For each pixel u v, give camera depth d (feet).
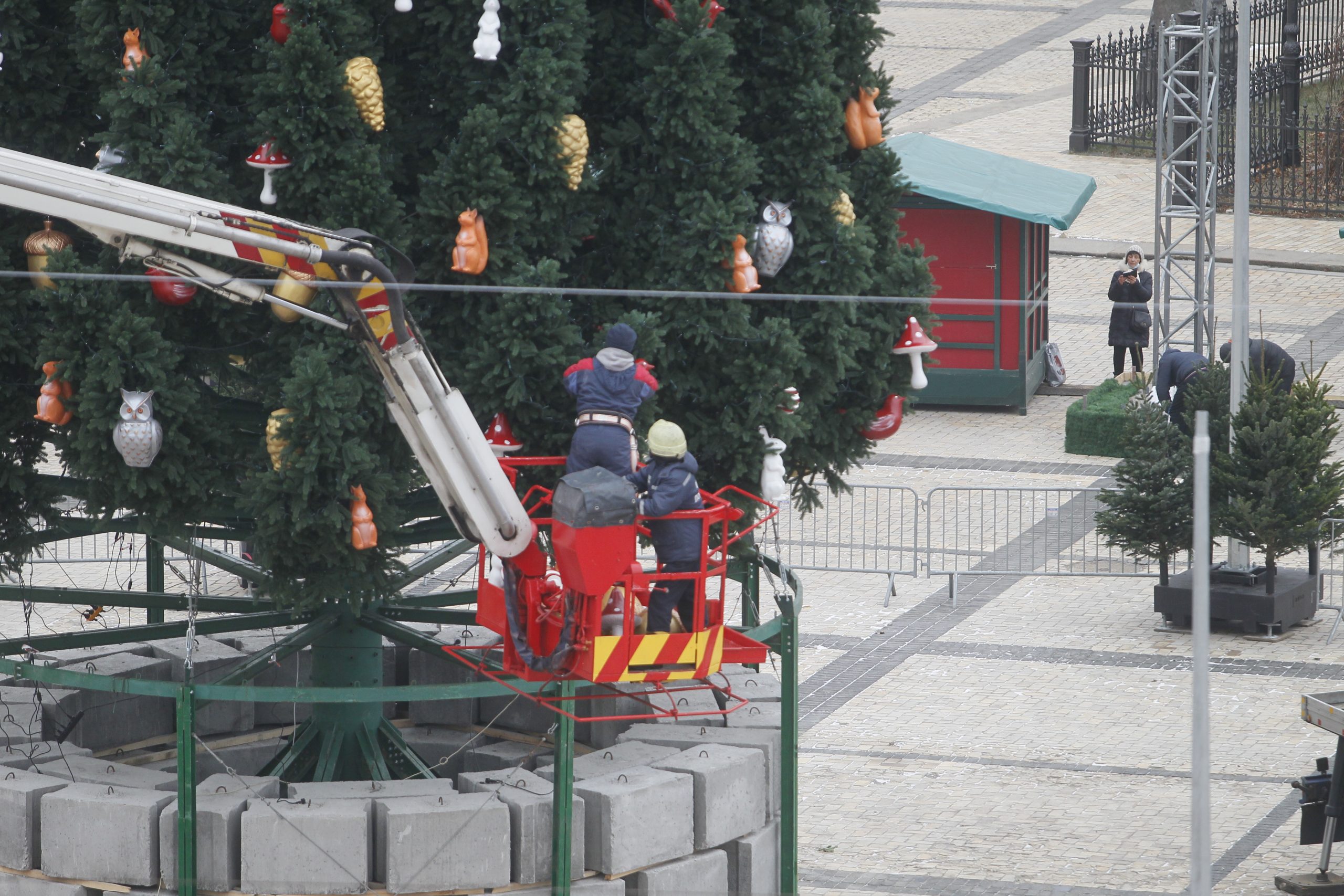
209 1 150.82
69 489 162.50
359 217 147.84
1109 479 340.59
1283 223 515.91
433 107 158.40
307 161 146.00
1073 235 497.46
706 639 144.25
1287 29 562.25
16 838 158.61
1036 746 223.71
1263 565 289.94
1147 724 231.30
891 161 171.53
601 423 143.13
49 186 130.72
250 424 160.56
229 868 154.81
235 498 152.25
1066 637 266.36
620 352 144.15
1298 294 456.45
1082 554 302.04
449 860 155.53
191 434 149.89
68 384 146.61
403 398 140.56
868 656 258.98
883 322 168.04
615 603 147.54
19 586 193.26
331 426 143.23
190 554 162.40
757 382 157.58
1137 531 267.59
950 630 270.05
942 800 207.21
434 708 208.95
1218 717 233.96
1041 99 625.00
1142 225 504.43
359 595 153.58
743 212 154.81
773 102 161.68
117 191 132.36
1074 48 562.25
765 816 174.19
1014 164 419.33
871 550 304.50
